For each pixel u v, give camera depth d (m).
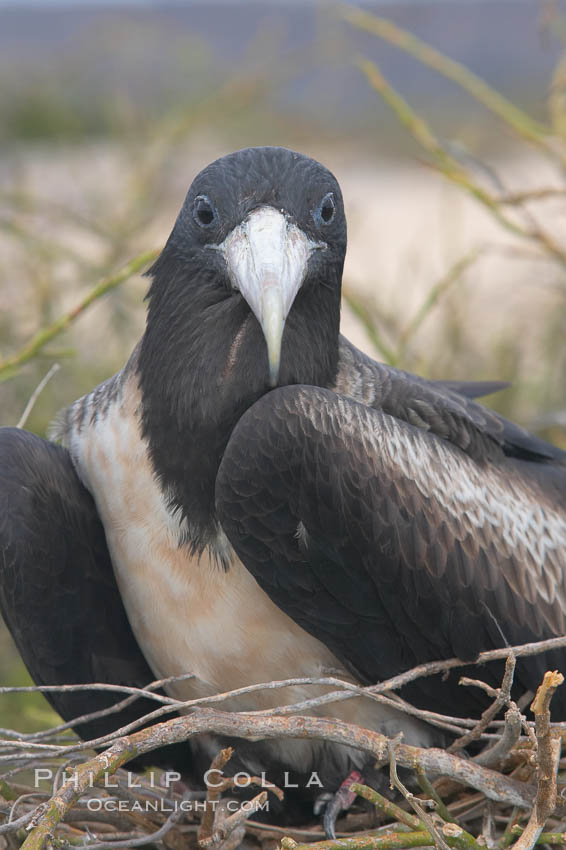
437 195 30.58
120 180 17.95
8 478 9.64
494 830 9.20
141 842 9.02
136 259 11.36
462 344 15.55
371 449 9.19
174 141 17.97
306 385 9.29
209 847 8.96
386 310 16.66
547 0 14.36
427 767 8.78
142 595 9.77
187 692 9.93
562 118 14.09
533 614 9.95
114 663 10.29
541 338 15.79
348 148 26.34
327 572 9.25
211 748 10.01
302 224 9.34
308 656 9.62
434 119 31.05
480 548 9.72
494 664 9.66
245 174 9.38
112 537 9.88
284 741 9.73
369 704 9.67
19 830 8.92
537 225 13.46
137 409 9.74
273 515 9.09
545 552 10.26
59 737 9.49
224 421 9.44
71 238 18.66
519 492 10.45
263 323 8.69
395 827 9.22
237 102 18.55
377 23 14.41
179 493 9.51
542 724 7.87
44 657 10.07
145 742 8.43
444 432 10.23
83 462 10.06
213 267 9.41
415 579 9.36
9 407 14.27
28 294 15.41
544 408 15.23
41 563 9.75
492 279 21.00
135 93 21.42
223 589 9.48
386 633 9.52
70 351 11.47
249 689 8.65
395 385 10.30
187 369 9.47
